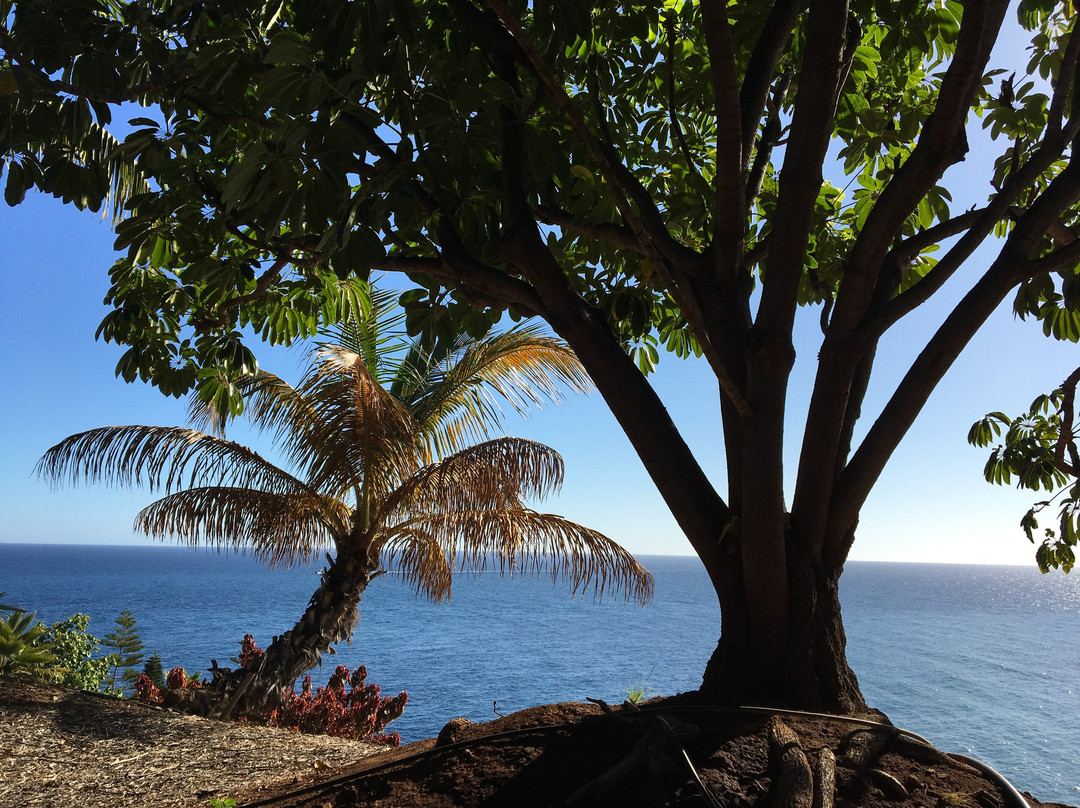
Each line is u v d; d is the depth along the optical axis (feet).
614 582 29.01
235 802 12.55
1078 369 14.28
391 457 28.22
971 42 9.45
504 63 11.39
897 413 11.29
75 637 55.26
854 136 15.26
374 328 32.22
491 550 28.73
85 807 14.61
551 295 11.73
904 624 334.03
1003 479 18.12
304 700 32.73
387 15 8.27
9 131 10.62
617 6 13.32
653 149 16.55
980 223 11.84
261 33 10.17
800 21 14.28
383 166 10.25
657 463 11.90
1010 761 87.71
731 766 9.12
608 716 10.69
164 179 12.60
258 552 29.07
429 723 105.70
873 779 8.91
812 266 16.37
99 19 10.11
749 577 10.91
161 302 16.76
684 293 8.96
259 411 28.27
